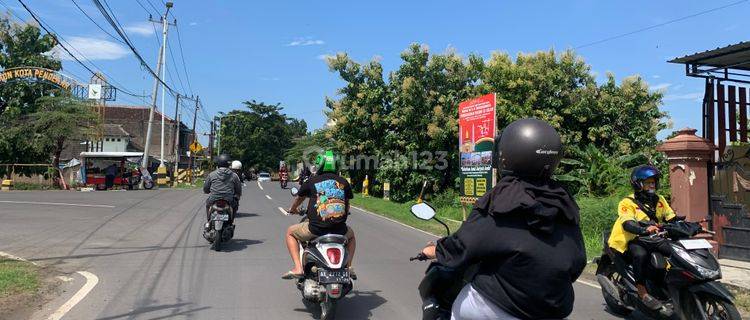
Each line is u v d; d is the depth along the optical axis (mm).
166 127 66375
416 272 8320
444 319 3730
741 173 10266
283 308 6129
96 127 31266
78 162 33781
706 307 5477
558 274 2561
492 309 2713
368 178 28750
